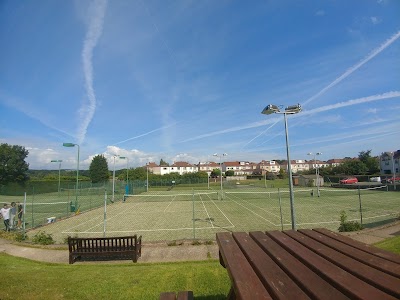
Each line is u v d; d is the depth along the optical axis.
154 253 10.26
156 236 14.99
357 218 19.39
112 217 23.06
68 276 7.15
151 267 8.19
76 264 9.03
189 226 17.94
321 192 46.44
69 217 23.38
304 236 4.03
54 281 6.70
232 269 2.84
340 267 2.65
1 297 5.64
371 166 86.25
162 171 147.00
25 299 5.61
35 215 25.12
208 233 15.45
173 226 18.06
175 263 8.84
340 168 86.06
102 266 8.62
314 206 27.81
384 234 12.00
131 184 50.47
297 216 21.34
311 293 2.10
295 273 2.55
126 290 6.09
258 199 38.56
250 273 2.72
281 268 2.80
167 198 42.66
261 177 102.69
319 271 2.52
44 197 45.03
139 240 10.05
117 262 9.20
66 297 5.75
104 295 5.84
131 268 8.14
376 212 22.11
